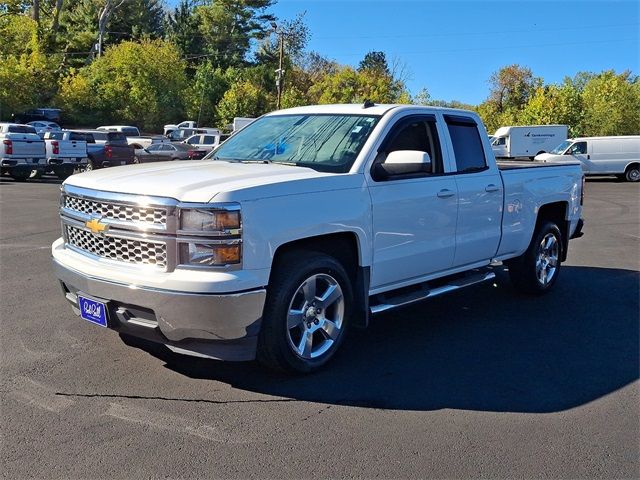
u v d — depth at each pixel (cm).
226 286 377
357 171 466
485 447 349
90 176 451
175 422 369
